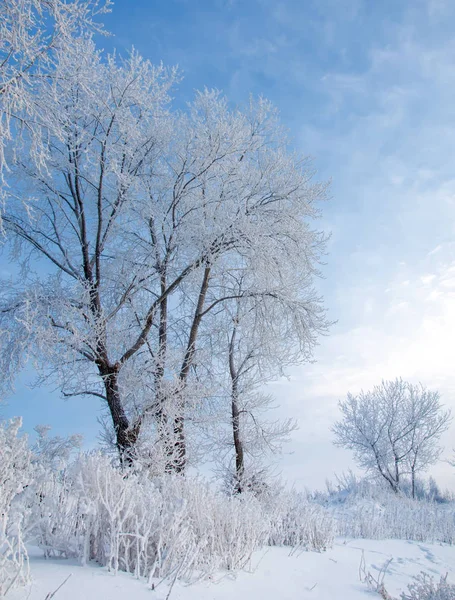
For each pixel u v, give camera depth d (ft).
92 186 31.91
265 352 35.60
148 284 32.91
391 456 54.24
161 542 9.83
